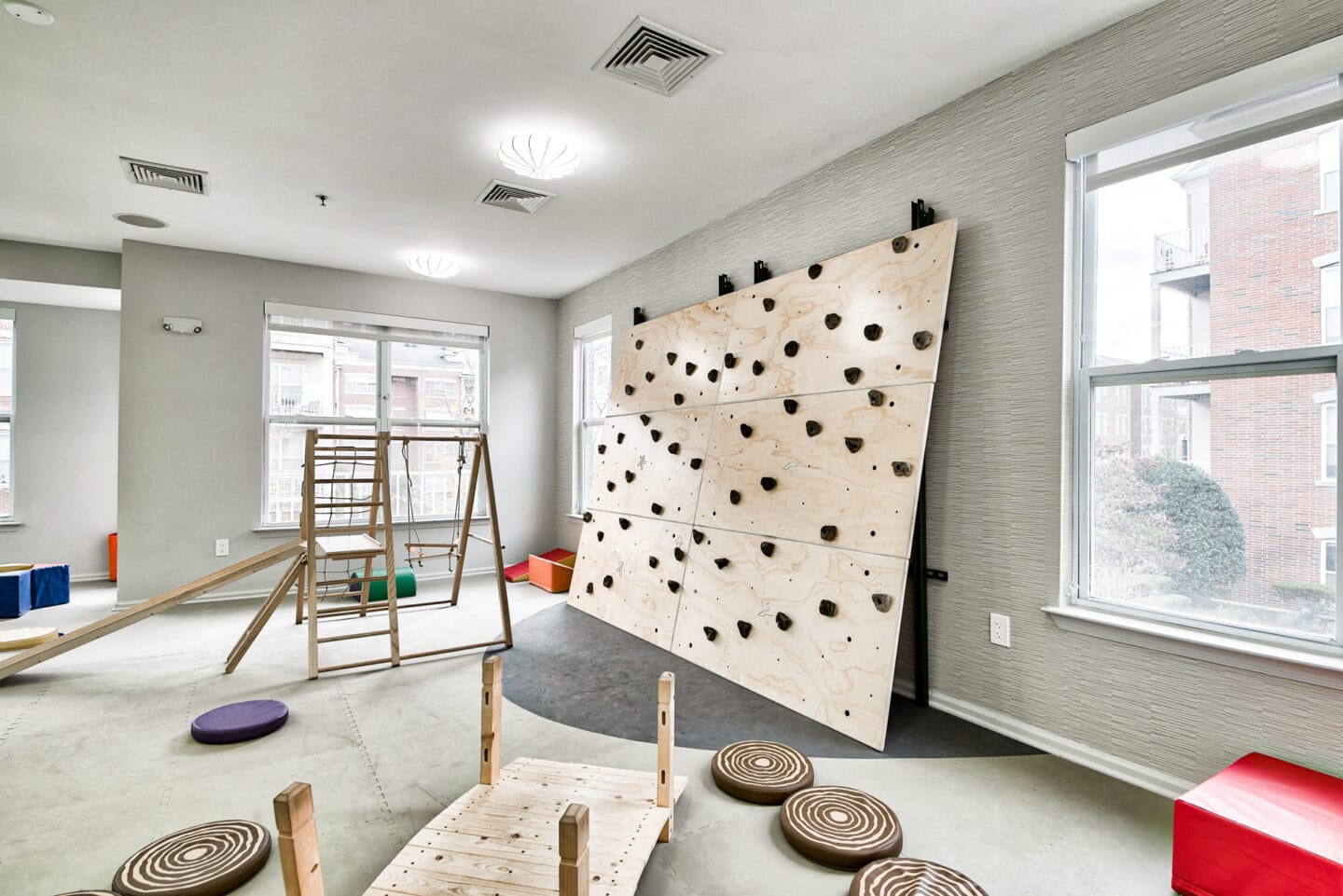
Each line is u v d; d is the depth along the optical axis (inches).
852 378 113.3
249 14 83.3
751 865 68.4
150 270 178.1
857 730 97.3
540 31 87.5
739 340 143.0
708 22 86.1
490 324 229.6
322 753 94.1
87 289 186.1
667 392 164.7
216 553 187.0
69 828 75.6
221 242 177.3
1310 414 72.4
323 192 141.8
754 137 118.1
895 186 115.6
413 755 93.6
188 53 91.6
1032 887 64.5
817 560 113.1
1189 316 82.4
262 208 151.2
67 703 112.7
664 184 138.6
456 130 114.5
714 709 109.3
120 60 92.9
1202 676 77.7
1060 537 91.5
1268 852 57.4
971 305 103.6
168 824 76.4
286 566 197.3
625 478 172.7
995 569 99.8
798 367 126.0
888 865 65.1
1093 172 90.8
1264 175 76.0
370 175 133.2
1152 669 82.1
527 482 237.5
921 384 102.9
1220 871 60.6
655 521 157.2
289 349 199.3
